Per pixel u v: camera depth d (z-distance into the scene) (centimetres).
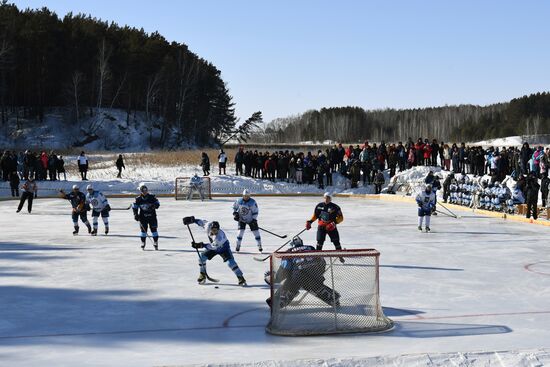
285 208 3002
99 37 9125
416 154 3744
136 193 3744
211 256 1321
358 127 18350
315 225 2331
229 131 10338
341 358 782
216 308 1112
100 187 3744
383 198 3506
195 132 9294
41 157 3712
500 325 989
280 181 3944
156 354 837
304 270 958
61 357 827
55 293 1237
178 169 4369
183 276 1405
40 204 3234
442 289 1262
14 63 7912
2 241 1944
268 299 1079
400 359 785
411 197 3309
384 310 1091
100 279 1372
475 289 1262
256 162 3962
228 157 4947
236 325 998
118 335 941
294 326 944
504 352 802
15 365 793
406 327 979
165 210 2914
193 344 891
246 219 1723
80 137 7862
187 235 2080
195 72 9519
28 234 2106
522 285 1299
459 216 2619
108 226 2288
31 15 9244
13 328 982
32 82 8131
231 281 1350
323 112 19550
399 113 19412
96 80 8556
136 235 2078
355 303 963
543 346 867
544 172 2895
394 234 2075
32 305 1136
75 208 2067
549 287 1280
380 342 892
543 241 1914
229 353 839
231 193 3744
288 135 18788
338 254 962
